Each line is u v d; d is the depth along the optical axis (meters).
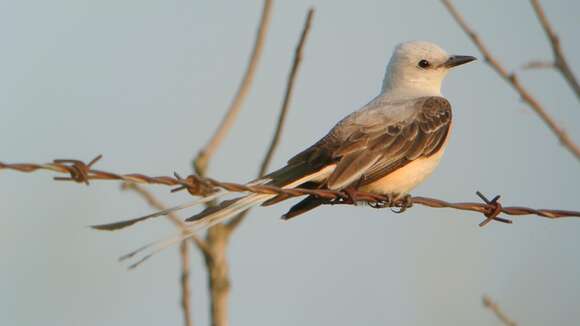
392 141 11.67
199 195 8.55
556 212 10.09
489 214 10.16
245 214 10.47
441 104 12.59
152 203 10.65
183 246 10.42
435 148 12.07
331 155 11.13
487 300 10.77
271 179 10.84
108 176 7.85
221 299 10.34
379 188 11.52
